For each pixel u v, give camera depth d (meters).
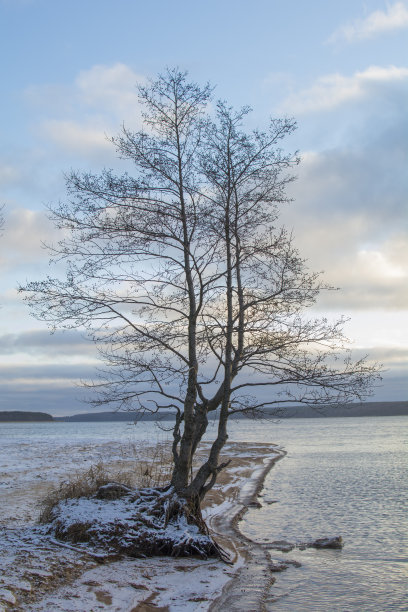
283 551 11.26
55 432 91.62
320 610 7.80
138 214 11.67
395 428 94.50
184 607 7.40
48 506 11.64
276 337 11.28
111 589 7.66
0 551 8.60
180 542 9.75
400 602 8.19
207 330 11.58
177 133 11.98
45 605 6.65
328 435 68.00
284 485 21.55
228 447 42.66
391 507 16.56
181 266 11.69
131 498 11.20
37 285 10.81
